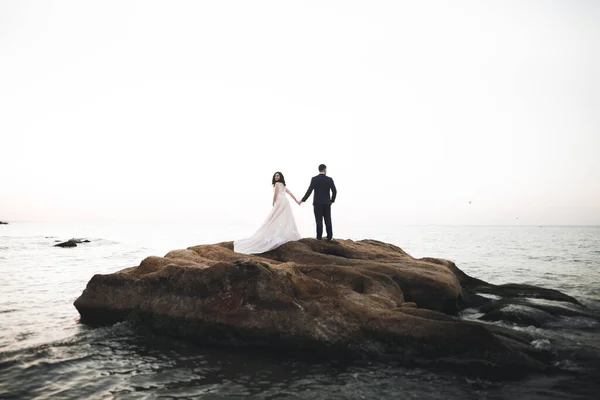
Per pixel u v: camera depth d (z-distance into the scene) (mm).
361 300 7641
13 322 9133
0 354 6812
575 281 15945
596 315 9375
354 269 9273
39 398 5152
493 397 5219
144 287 8617
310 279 8102
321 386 5594
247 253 10867
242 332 7258
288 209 11508
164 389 5465
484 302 10875
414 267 10516
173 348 7289
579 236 85500
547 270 19938
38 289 13812
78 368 6258
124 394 5293
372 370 6219
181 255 10055
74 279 16375
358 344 6758
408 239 66688
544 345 7051
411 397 5223
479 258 27641
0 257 25844
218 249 10797
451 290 9453
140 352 7066
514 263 23719
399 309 7316
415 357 6484
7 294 12781
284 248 10859
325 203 11883
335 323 7012
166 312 8047
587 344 7238
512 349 6219
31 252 30156
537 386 5547
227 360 6695
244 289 7625
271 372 6148
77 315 9867
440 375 5988
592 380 5727
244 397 5207
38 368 6219
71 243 36750
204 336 7582
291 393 5340
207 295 7879
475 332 6336
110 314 8711
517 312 9031
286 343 7000
